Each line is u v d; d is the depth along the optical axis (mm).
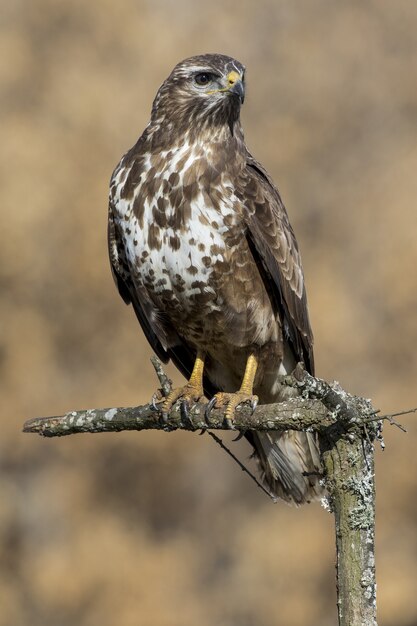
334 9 23062
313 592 17094
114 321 18359
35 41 19688
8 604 17562
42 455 18500
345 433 5379
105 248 17984
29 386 18094
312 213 20422
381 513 17438
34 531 18250
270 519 17781
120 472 18359
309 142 21188
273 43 22406
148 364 18250
